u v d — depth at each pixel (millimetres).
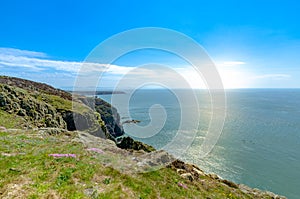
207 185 15477
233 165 37969
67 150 13633
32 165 9844
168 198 9828
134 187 9727
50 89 84875
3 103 37531
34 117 40094
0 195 6785
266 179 33875
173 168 16281
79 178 9219
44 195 7156
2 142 13508
